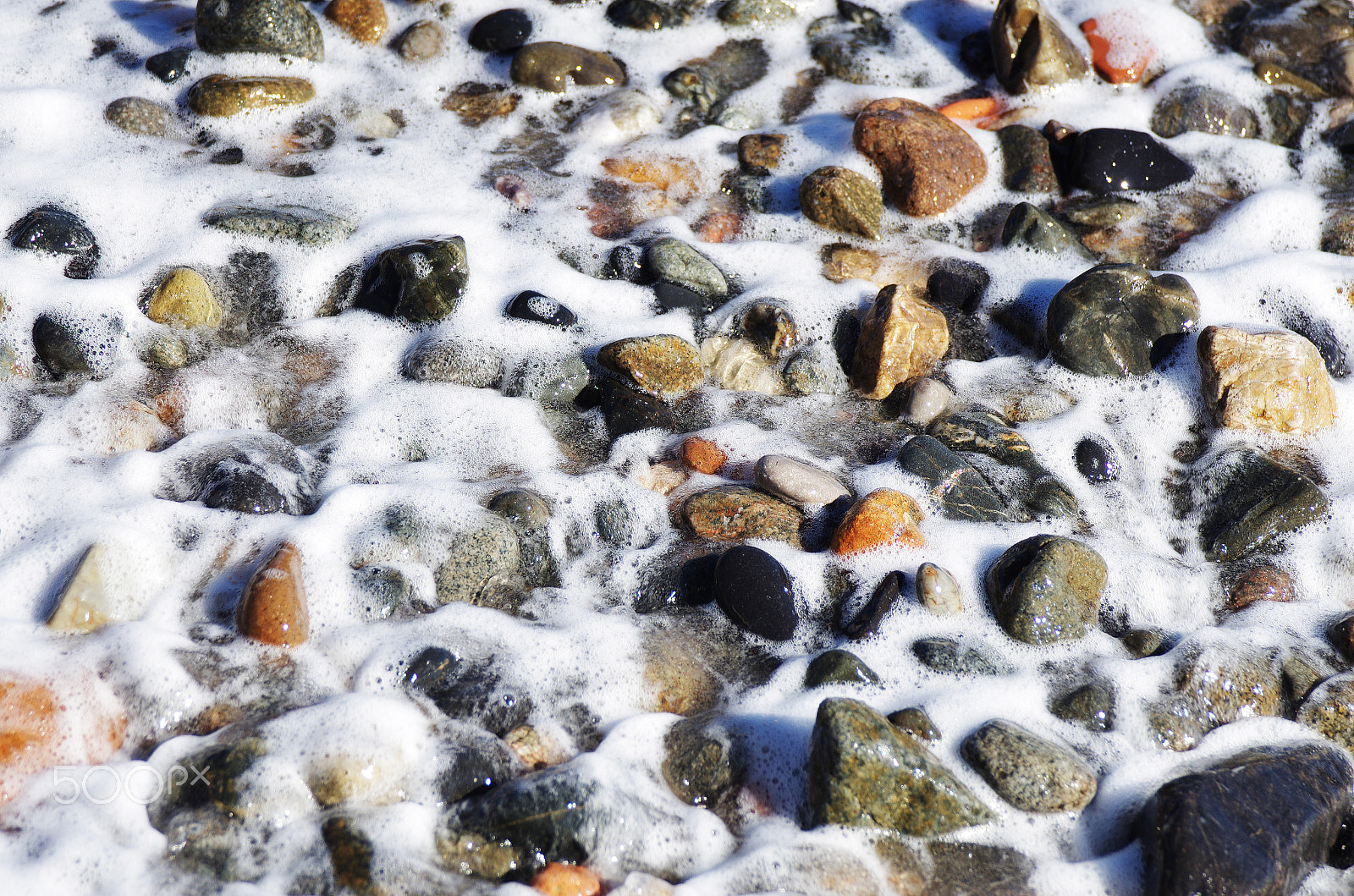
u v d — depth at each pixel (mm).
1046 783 2256
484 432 3199
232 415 3193
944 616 2699
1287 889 2090
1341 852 2232
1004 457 3148
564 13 4789
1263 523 2934
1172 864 2049
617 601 2779
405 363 3389
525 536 2869
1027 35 4465
